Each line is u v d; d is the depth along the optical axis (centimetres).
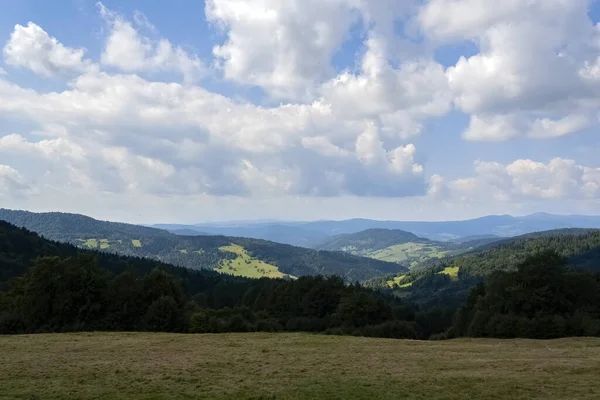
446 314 10669
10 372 2484
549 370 2492
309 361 2938
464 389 2061
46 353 3294
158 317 6219
